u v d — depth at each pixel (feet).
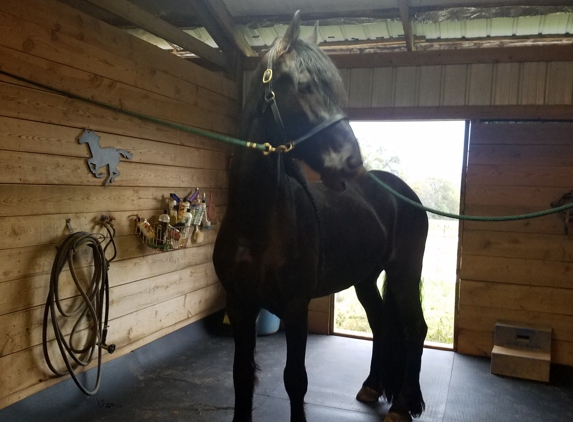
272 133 4.87
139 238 8.86
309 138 4.71
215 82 11.29
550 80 10.11
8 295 6.53
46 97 6.89
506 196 10.36
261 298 5.44
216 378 8.89
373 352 8.30
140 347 9.31
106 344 8.07
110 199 8.18
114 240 8.31
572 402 8.46
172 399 7.97
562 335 10.00
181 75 9.99
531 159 10.16
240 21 11.25
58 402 7.34
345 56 11.50
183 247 10.32
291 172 5.75
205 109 10.94
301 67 4.68
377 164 21.81
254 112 4.97
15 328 6.66
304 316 5.47
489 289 10.50
